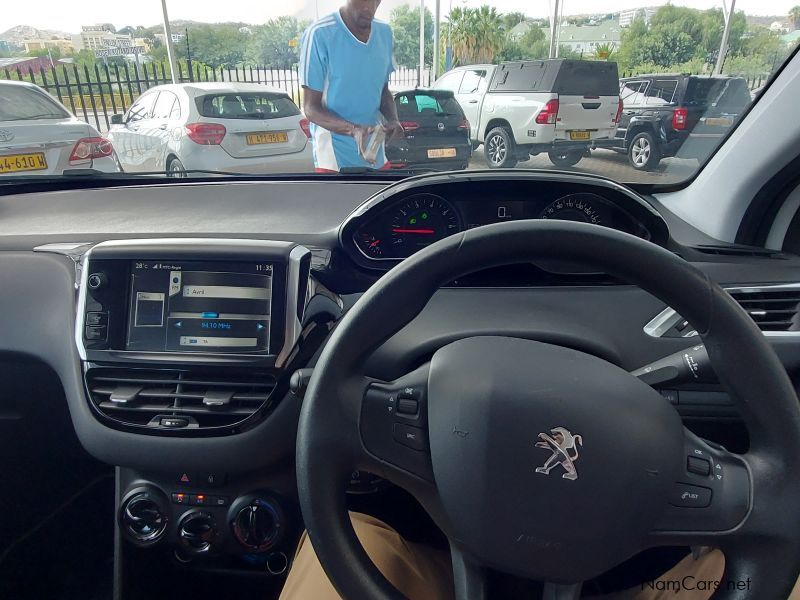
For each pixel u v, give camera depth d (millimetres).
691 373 865
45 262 1428
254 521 1226
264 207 1932
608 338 1273
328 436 758
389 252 1697
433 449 752
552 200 1666
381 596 747
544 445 705
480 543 724
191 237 1600
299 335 1173
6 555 1572
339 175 2217
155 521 1246
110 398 1186
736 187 1730
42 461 1642
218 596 1501
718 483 708
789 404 670
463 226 1697
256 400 1167
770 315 1397
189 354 1166
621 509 697
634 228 1646
